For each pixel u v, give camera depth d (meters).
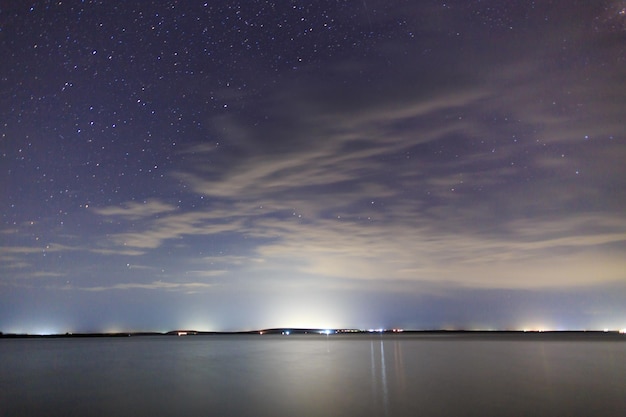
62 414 14.88
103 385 21.48
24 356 47.81
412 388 18.78
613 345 61.19
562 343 71.38
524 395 16.81
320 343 83.19
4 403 16.92
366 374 24.34
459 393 17.39
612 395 16.75
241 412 14.52
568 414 13.64
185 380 22.78
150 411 14.98
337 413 14.12
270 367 29.36
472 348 54.09
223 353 47.97
